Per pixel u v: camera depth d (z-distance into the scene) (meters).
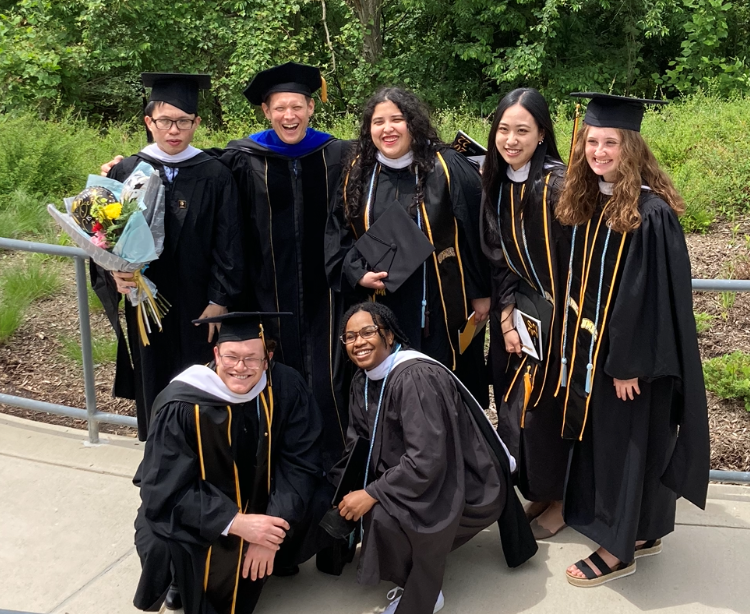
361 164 3.55
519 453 3.50
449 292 3.56
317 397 3.95
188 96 3.56
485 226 3.41
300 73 3.66
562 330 3.21
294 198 3.80
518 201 3.23
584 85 14.76
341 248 3.66
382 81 15.74
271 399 3.08
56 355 5.43
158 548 2.96
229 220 3.66
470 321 3.70
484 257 3.58
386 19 17.56
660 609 3.04
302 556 3.19
